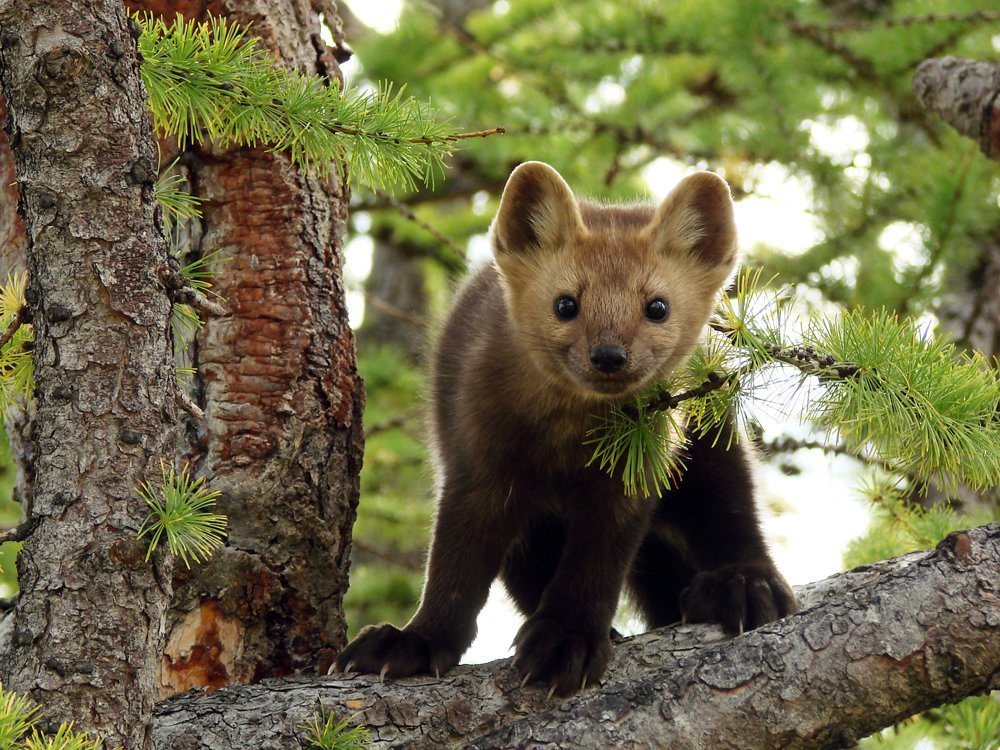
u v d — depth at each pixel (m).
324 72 9.70
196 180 9.21
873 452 8.95
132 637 5.53
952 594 7.23
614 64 16.91
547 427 9.73
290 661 8.74
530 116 17.06
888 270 14.60
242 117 7.76
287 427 8.92
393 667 8.20
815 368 7.54
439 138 7.83
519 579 11.27
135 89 5.97
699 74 18.30
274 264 9.12
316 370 9.09
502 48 17.42
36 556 5.52
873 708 7.11
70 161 5.74
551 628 8.64
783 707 7.05
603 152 17.27
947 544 7.47
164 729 7.13
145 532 5.57
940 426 7.49
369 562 19.36
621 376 9.21
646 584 11.48
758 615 8.85
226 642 8.55
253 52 8.44
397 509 16.95
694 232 10.07
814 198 15.64
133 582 5.54
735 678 7.12
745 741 7.01
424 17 17.66
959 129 12.04
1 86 6.05
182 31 7.80
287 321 9.07
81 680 5.41
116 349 5.65
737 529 10.40
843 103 16.30
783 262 15.31
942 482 8.12
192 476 8.80
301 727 7.27
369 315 23.28
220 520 6.95
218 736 7.14
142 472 5.62
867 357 7.59
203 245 9.16
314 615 8.88
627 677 8.20
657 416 8.57
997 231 14.30
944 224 13.98
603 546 9.30
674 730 6.99
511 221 10.04
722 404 7.92
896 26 15.41
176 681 8.38
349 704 7.53
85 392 5.59
